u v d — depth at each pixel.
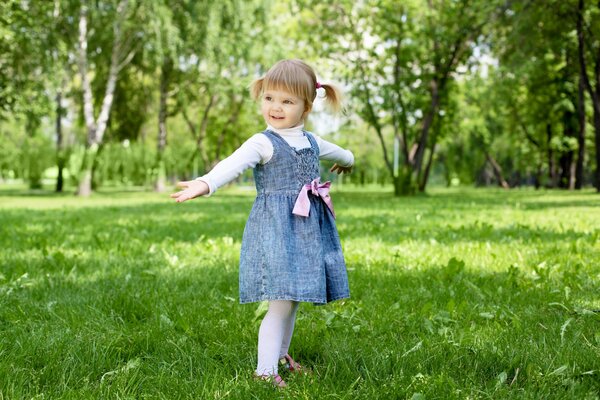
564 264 5.57
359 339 3.21
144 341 3.17
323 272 2.77
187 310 3.85
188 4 24.70
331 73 26.42
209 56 24.78
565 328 3.33
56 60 23.98
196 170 32.12
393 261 5.89
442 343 3.05
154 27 23.56
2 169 32.34
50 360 2.83
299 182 2.86
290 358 2.93
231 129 41.53
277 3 28.75
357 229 9.00
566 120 34.84
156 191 30.70
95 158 26.12
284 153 2.84
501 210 13.78
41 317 3.67
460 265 5.04
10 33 20.14
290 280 2.66
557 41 23.38
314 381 2.55
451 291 4.32
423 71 26.73
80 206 16.97
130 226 9.78
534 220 10.71
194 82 30.75
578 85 30.45
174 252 6.59
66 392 2.40
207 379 2.55
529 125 38.66
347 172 3.48
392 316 3.69
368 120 26.81
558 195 24.52
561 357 2.81
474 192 32.75
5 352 2.94
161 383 2.55
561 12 21.66
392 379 2.59
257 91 3.14
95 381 2.66
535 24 21.50
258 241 2.76
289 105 2.88
